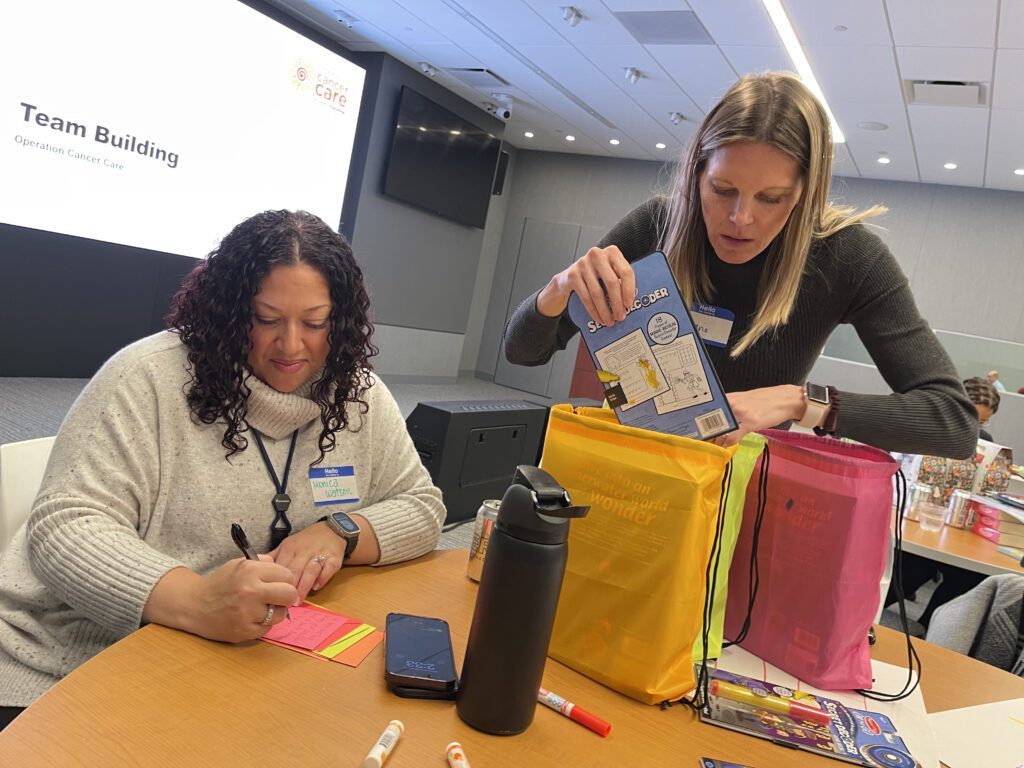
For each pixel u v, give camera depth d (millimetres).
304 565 1019
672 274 859
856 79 5141
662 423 885
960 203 7488
